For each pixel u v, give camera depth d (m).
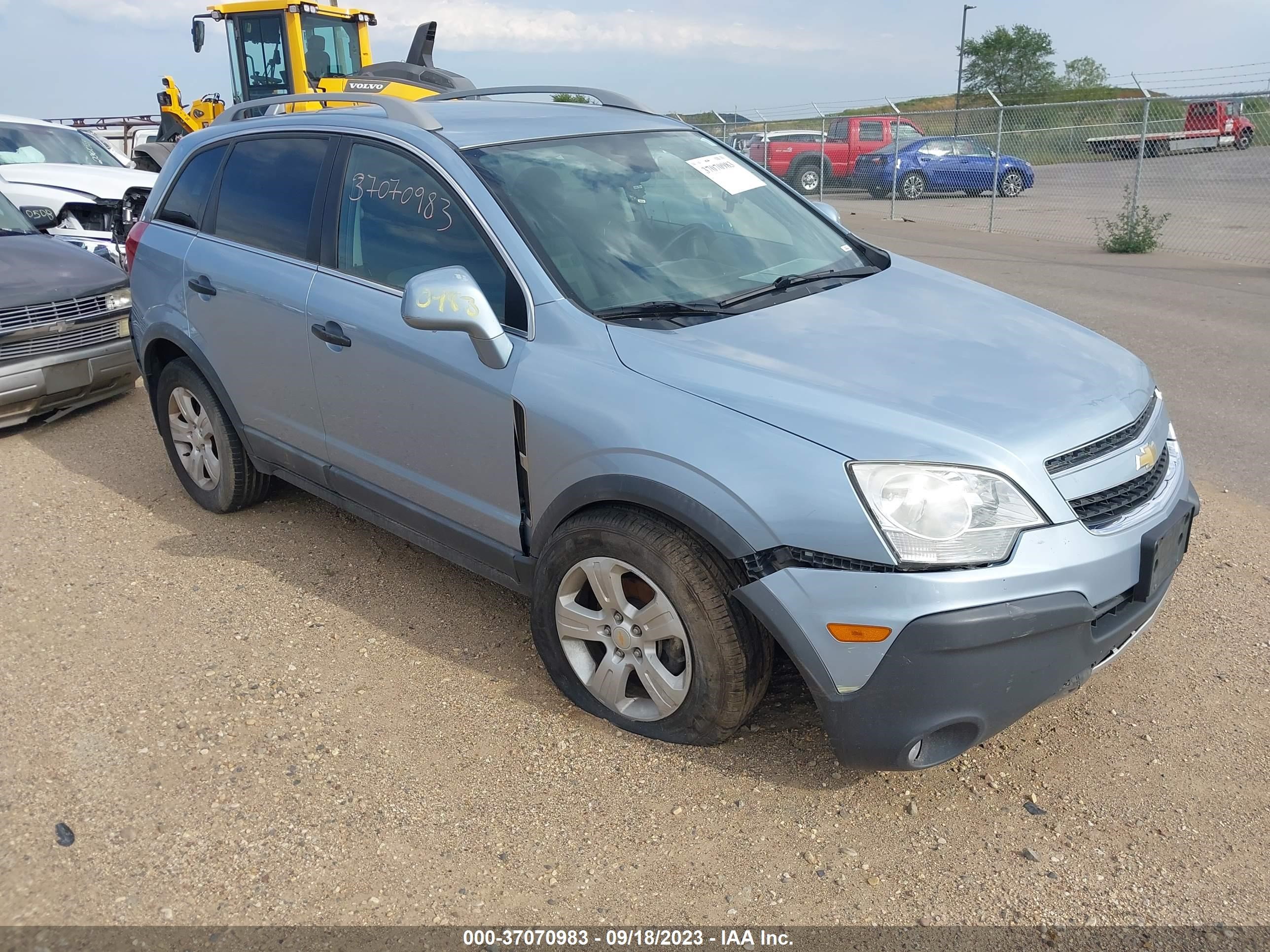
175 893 2.57
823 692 2.67
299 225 4.07
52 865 2.65
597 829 2.80
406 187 3.69
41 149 11.62
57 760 3.07
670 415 2.84
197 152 4.80
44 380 5.93
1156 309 9.47
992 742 3.16
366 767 3.05
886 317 3.35
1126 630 2.79
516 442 3.23
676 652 3.04
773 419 2.72
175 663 3.61
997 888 2.58
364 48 14.05
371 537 4.66
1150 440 3.00
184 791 2.94
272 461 4.43
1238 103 15.51
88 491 5.22
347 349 3.75
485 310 3.13
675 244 3.64
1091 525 2.70
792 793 2.93
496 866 2.67
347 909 2.53
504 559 3.43
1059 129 17.39
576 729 3.22
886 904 2.54
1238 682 3.43
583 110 4.32
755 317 3.27
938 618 2.51
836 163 22.89
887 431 2.63
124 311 6.36
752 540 2.68
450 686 3.47
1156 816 2.82
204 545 4.57
